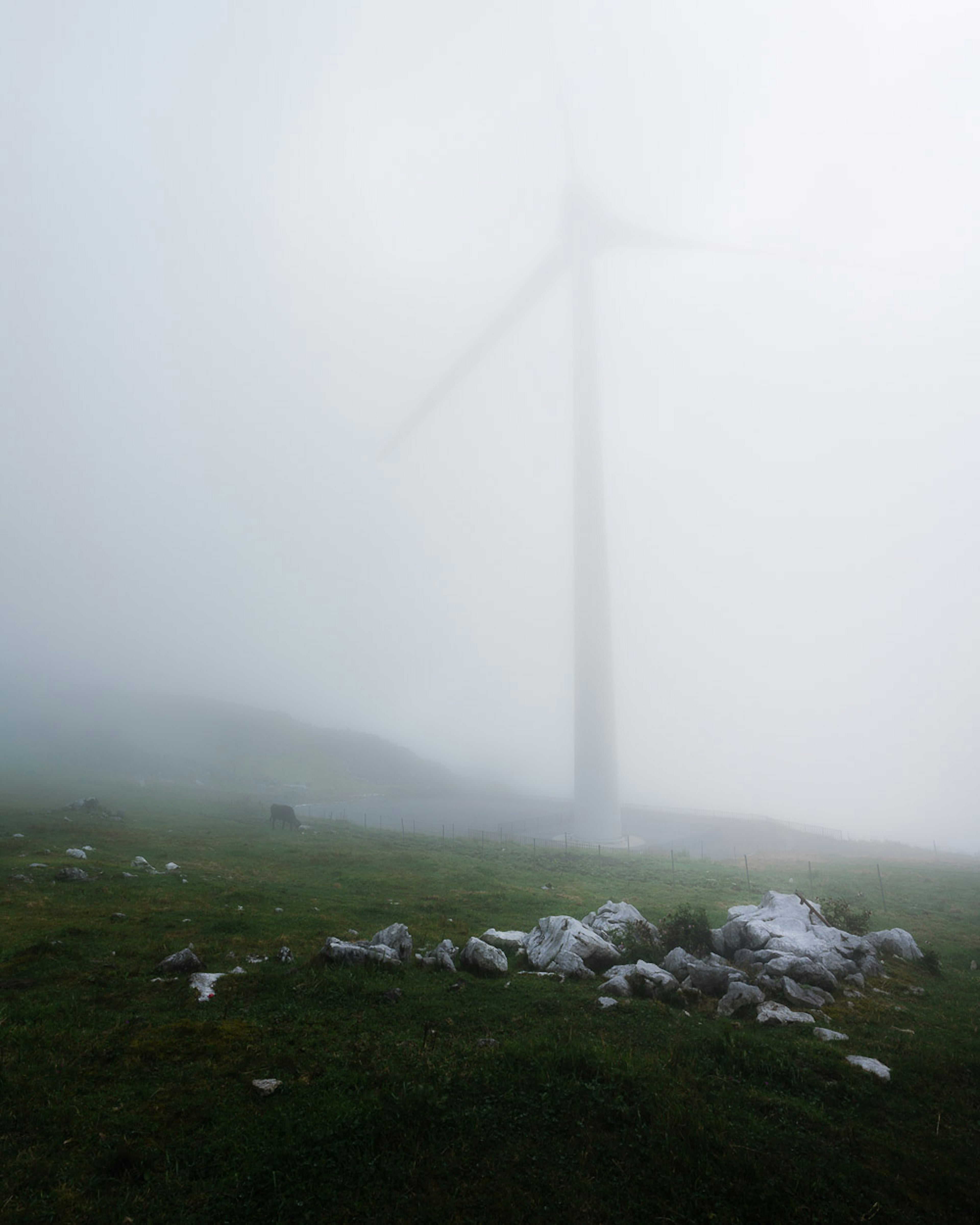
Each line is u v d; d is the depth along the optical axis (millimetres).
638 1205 7520
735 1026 13086
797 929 19422
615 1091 9773
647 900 31703
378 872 34188
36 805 47094
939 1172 8500
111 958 15180
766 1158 8484
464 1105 9250
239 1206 7105
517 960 18000
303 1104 9039
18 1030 10633
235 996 13109
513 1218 7211
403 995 13742
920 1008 15664
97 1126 8281
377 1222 7035
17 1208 6820
